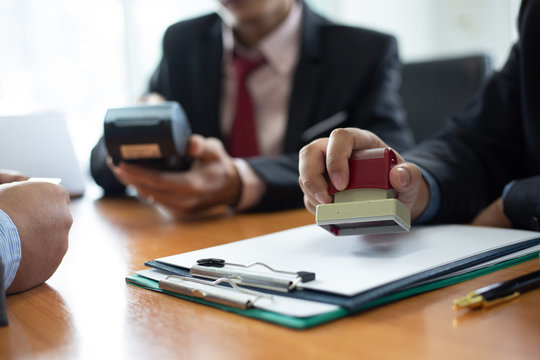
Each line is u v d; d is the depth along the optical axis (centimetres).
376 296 38
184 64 151
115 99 259
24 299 48
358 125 136
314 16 149
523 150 86
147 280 50
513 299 40
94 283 52
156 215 103
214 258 52
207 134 147
